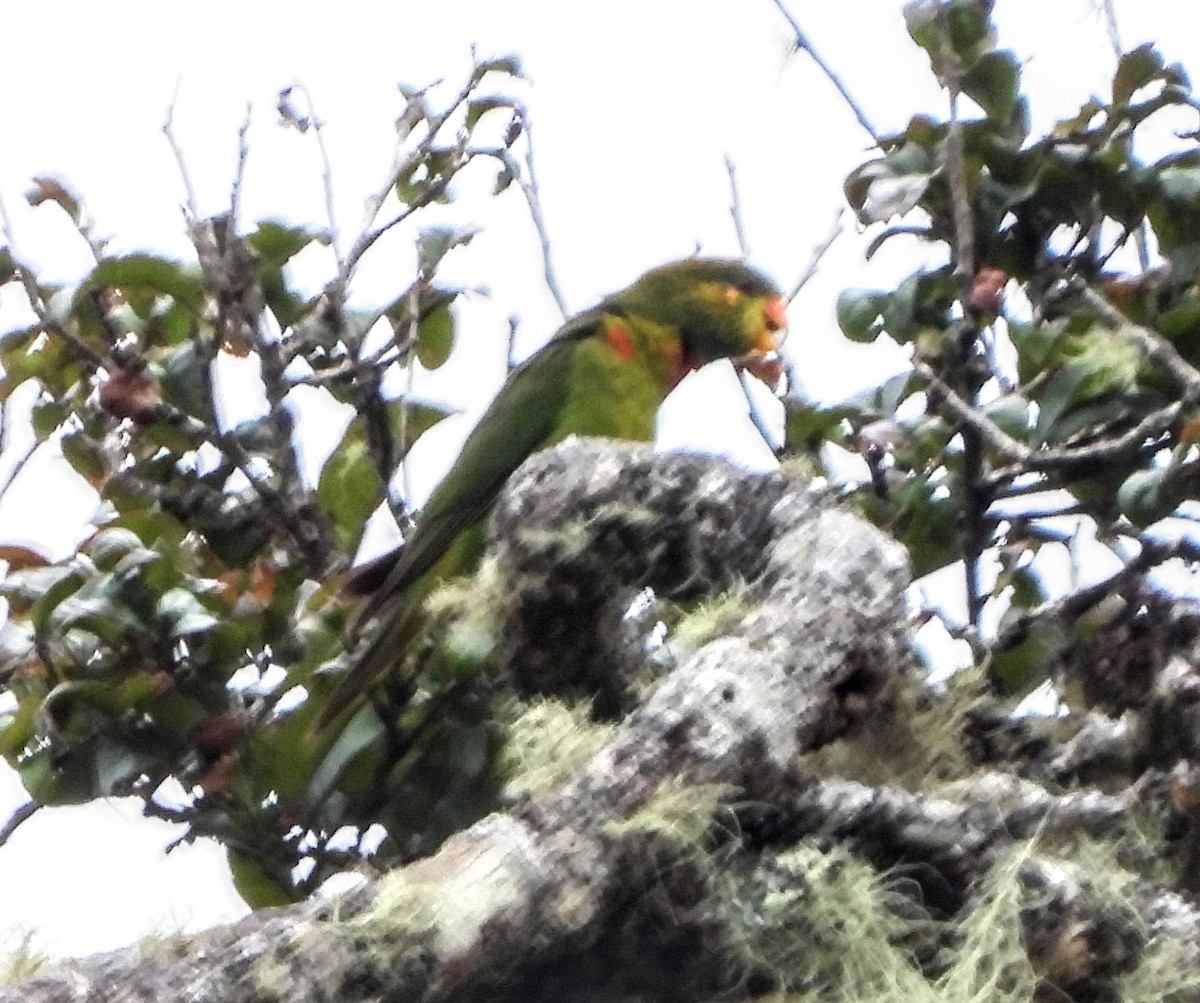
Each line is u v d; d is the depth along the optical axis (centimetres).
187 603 529
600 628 469
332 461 650
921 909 389
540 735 412
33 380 641
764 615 407
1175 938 395
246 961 329
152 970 327
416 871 347
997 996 378
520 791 394
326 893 348
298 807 527
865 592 414
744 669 388
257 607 550
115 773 521
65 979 325
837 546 426
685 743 373
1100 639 521
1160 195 616
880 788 400
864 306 632
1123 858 426
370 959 332
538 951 349
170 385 622
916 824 391
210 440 615
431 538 758
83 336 647
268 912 346
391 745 527
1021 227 634
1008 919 383
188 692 530
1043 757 493
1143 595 520
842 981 377
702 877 367
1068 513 609
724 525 452
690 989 376
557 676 475
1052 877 393
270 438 638
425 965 335
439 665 518
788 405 623
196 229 622
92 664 533
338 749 523
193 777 530
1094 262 630
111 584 527
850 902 378
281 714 543
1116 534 609
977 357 626
